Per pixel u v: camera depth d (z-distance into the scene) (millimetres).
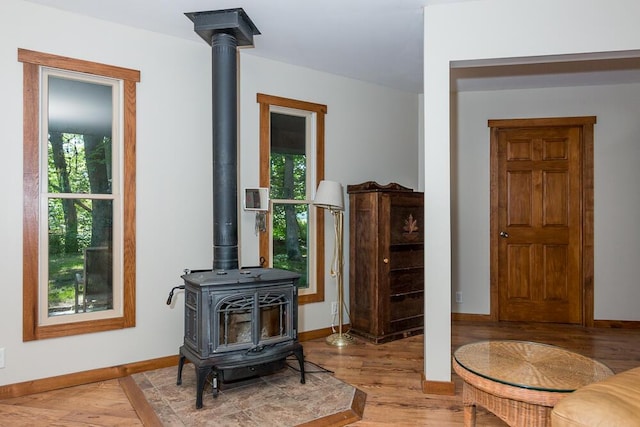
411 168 4762
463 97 4660
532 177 4527
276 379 2881
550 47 2566
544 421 1635
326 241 4035
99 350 2881
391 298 3830
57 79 2824
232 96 2854
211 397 2590
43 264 2756
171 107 3180
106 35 2912
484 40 2625
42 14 2688
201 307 2477
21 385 2617
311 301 3904
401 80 4297
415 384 2816
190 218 3258
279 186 3807
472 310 4637
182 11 2756
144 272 3062
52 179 2809
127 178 2994
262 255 3637
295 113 3889
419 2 2633
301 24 2967
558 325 4406
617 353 3494
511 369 1860
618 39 2498
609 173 4344
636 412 1172
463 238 4668
